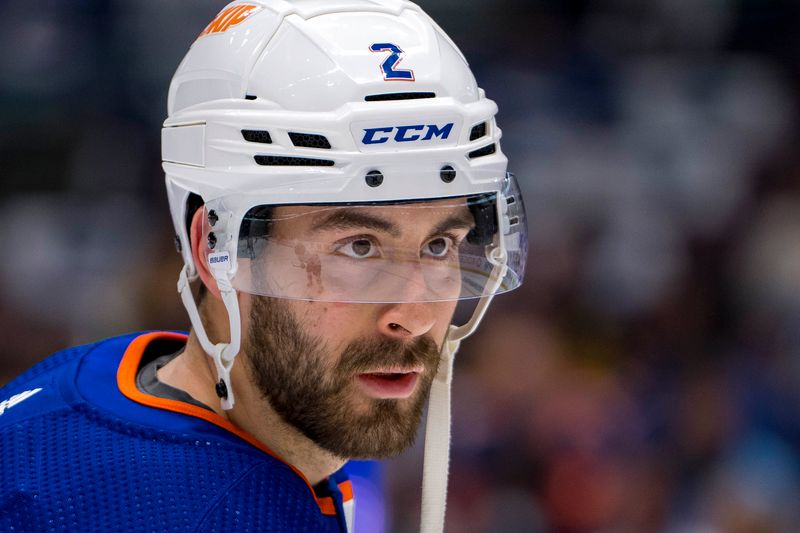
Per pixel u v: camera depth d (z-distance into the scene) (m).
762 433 15.30
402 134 5.15
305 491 5.16
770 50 20.77
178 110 5.76
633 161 20.17
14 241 18.81
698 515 14.45
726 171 20.17
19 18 19.50
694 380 15.86
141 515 4.79
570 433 15.05
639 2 20.75
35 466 5.18
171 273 17.22
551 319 17.94
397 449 5.46
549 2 20.55
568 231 19.31
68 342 17.28
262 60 5.32
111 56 19.53
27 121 19.48
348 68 5.19
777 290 18.48
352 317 5.25
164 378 5.89
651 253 19.19
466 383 15.82
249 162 5.25
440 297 5.35
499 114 20.02
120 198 19.25
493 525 14.60
